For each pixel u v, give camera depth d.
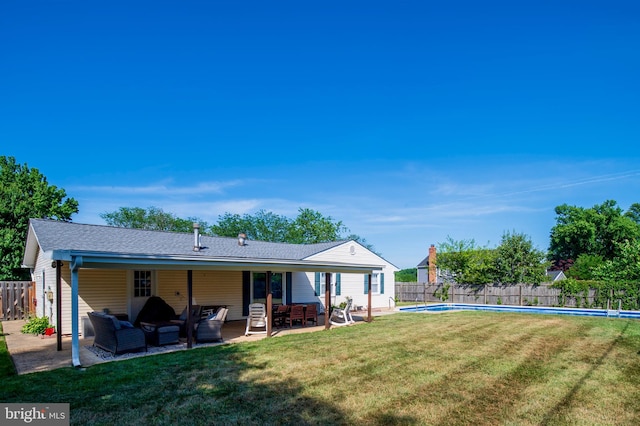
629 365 8.91
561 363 9.05
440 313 20.41
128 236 14.34
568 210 50.34
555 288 24.44
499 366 8.70
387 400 6.45
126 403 6.20
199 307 13.26
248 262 11.98
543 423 5.61
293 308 14.66
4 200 24.92
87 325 12.80
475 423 5.58
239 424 5.45
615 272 23.38
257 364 8.72
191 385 7.14
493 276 28.05
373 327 14.69
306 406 6.15
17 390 6.82
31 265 18.86
